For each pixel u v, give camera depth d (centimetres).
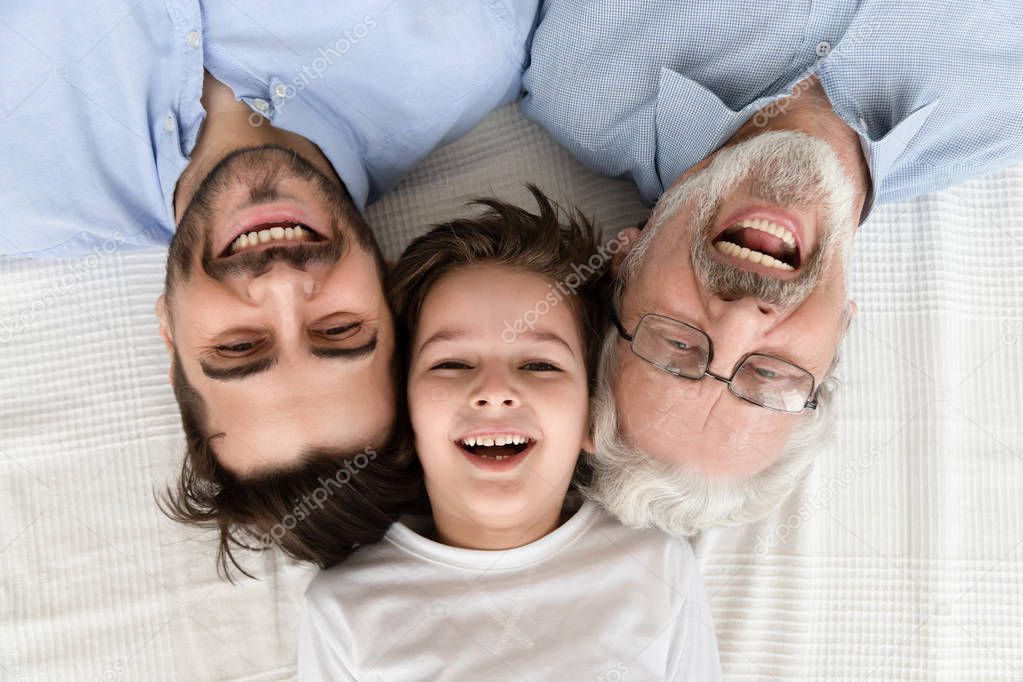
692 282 131
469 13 137
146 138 134
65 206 140
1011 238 158
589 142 151
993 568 157
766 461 138
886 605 156
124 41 127
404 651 135
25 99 130
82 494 153
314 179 130
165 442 154
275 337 122
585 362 140
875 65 138
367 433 131
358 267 129
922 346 158
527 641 135
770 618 155
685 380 131
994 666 156
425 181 158
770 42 136
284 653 151
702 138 139
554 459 132
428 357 132
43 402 154
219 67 133
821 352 131
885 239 159
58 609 151
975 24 136
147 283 153
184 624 152
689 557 149
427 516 149
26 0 123
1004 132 144
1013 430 159
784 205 128
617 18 139
